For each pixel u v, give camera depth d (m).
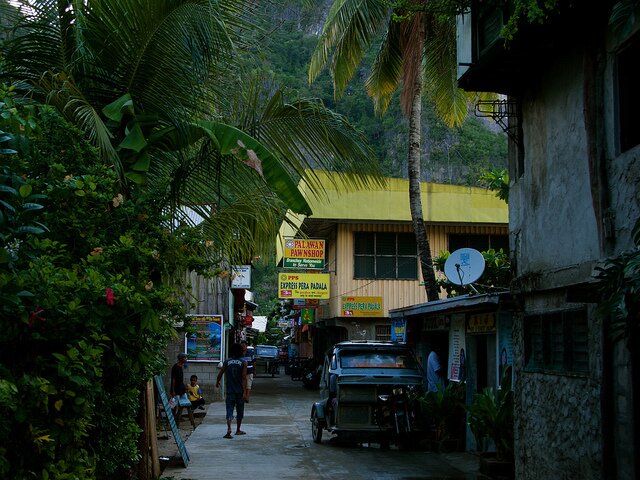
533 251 8.88
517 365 9.34
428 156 47.97
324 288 24.20
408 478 10.24
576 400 7.54
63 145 5.75
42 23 7.19
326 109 8.34
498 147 47.94
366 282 25.28
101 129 6.50
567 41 7.73
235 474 10.43
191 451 12.77
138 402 7.87
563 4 6.98
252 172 8.34
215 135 7.47
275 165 7.34
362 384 13.16
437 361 15.38
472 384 13.25
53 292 3.89
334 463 11.54
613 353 6.83
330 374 14.00
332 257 26.84
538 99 8.71
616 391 6.76
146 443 8.52
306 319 34.25
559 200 8.09
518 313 9.37
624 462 6.58
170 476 10.13
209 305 22.38
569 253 7.82
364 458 12.12
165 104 7.66
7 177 3.79
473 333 13.20
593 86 7.23
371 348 14.52
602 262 6.43
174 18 7.05
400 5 8.41
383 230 25.52
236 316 37.00
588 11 7.09
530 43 7.86
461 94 19.05
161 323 5.55
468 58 9.40
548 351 8.42
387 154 47.03
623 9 5.44
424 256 18.11
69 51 7.39
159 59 7.38
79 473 4.24
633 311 5.22
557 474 7.97
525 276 8.93
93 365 3.99
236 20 7.59
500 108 9.95
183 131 7.60
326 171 8.66
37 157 5.36
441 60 18.55
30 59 7.41
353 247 25.41
